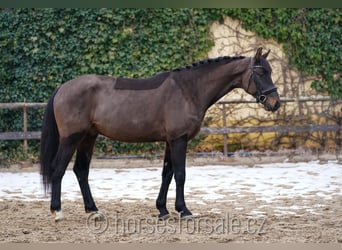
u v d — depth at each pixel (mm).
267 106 7824
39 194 10008
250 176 11609
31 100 13992
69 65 14023
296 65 14547
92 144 8062
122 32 13992
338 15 14477
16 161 13531
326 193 9789
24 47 13867
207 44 14242
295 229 7203
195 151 14180
